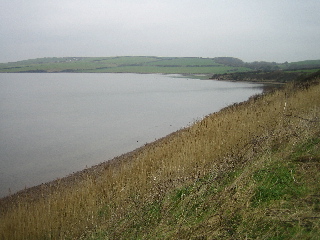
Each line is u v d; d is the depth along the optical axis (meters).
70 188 9.51
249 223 3.75
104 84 93.38
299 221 3.46
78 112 35.72
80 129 24.83
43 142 20.06
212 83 89.38
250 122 9.88
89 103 45.56
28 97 56.72
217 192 4.83
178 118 29.27
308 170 4.75
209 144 8.45
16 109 39.03
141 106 40.75
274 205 4.02
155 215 4.89
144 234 4.33
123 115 32.62
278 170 5.02
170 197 5.33
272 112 10.59
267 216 3.81
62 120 29.89
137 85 86.94
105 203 6.72
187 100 47.06
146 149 14.37
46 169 14.16
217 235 3.63
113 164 13.24
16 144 19.56
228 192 4.51
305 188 4.28
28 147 18.72
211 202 4.48
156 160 8.98
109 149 17.64
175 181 5.86
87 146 18.69
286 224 3.56
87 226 5.71
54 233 5.71
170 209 4.86
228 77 103.12
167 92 62.66
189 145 8.98
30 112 36.06
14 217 6.44
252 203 4.27
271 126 8.56
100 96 57.06
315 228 3.32
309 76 25.41
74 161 15.42
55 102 47.47
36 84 97.06
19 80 121.00
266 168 5.19
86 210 6.30
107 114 33.75
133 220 4.91
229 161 6.09
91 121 28.97
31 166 14.73
